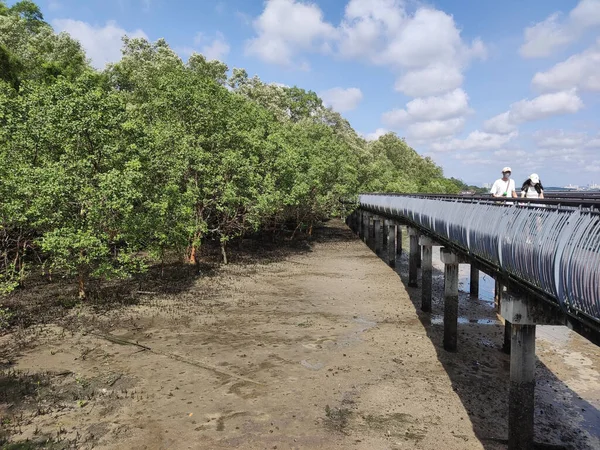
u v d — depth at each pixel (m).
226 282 18.14
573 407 8.41
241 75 48.44
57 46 30.20
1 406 7.49
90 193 12.55
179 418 7.27
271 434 6.86
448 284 10.80
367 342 11.41
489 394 8.64
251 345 10.91
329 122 69.19
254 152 22.67
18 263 15.29
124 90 31.45
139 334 11.42
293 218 32.69
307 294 16.69
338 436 6.87
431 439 6.89
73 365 9.32
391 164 66.00
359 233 35.41
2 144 13.82
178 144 17.86
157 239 16.22
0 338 10.75
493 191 11.34
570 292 4.62
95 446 6.39
